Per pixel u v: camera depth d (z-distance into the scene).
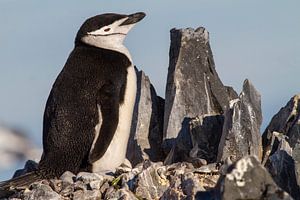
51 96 21.05
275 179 17.72
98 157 20.39
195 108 22.25
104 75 20.88
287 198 13.78
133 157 22.11
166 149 21.84
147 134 22.39
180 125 22.00
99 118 20.50
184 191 16.84
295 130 19.30
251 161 13.99
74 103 20.66
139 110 22.42
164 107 22.83
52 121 20.70
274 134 19.78
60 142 20.55
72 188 18.33
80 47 21.48
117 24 21.55
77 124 20.53
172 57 23.00
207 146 20.70
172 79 22.50
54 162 20.50
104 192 18.17
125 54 21.36
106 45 21.41
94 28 21.47
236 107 19.95
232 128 19.75
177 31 23.12
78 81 20.86
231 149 19.66
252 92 20.66
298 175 17.56
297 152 17.84
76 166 20.52
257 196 13.85
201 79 22.62
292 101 20.61
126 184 18.06
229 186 13.87
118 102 20.70
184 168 18.69
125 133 20.88
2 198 19.31
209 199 15.03
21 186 19.77
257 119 20.61
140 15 21.77
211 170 18.45
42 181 19.05
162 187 17.81
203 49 22.94
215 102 22.61
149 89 22.75
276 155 17.92
